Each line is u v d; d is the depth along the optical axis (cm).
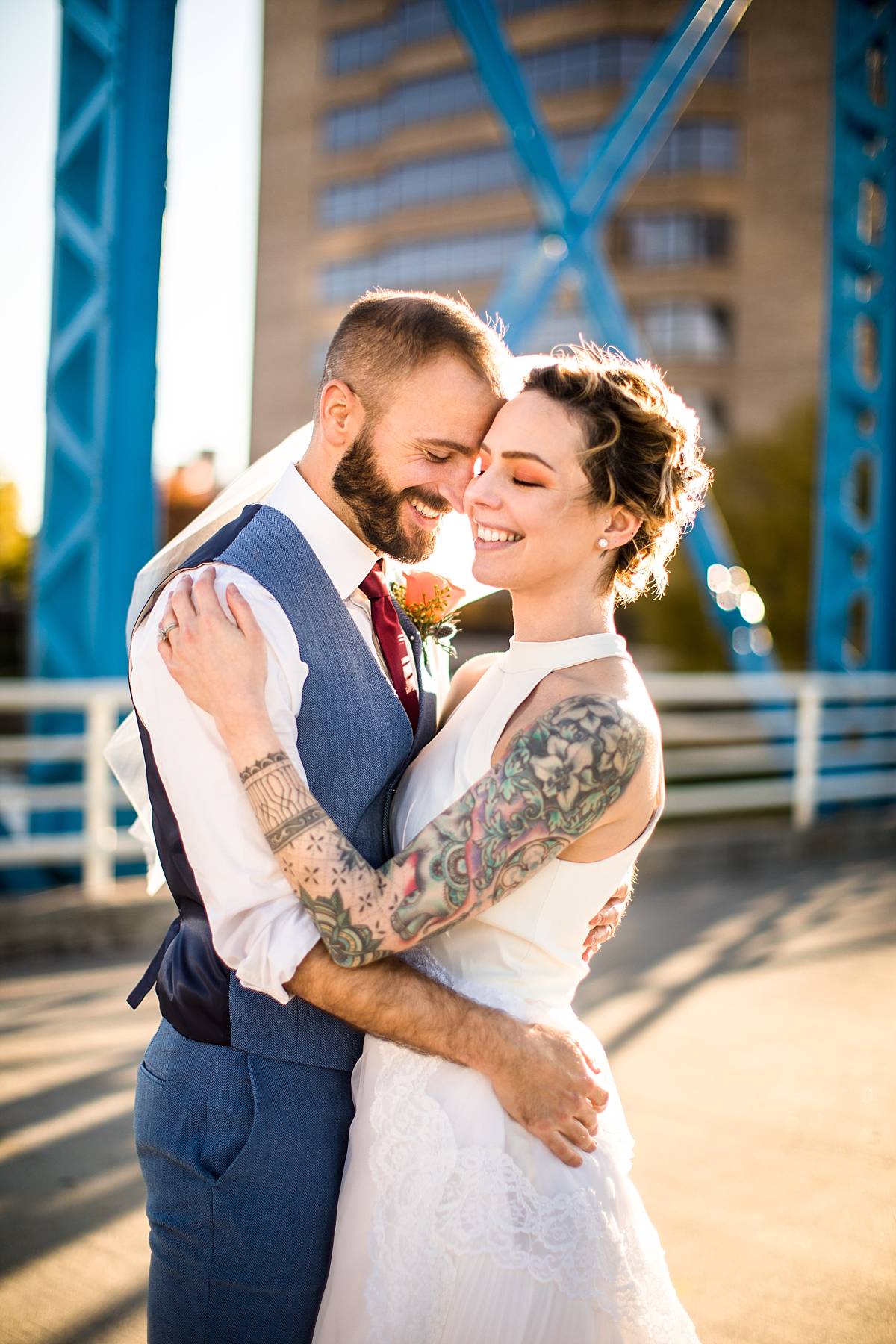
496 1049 130
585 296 695
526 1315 125
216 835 127
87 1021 375
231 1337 134
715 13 678
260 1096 133
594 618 142
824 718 794
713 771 742
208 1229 132
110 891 479
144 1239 243
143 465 486
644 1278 134
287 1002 130
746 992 425
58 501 505
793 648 1877
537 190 677
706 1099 325
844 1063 354
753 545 1903
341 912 123
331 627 140
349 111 4394
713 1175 279
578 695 135
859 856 729
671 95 681
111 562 485
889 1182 278
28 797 467
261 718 125
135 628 140
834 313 815
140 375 482
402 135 4216
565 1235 128
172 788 131
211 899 128
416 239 4194
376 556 148
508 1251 125
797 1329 217
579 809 129
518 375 146
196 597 130
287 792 124
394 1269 127
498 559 138
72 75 495
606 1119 140
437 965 141
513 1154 131
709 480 150
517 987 138
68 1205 256
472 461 142
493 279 4031
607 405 134
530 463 133
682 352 3797
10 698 443
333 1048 138
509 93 657
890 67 795
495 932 138
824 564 824
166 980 140
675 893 610
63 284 499
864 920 547
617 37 3788
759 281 3781
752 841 680
